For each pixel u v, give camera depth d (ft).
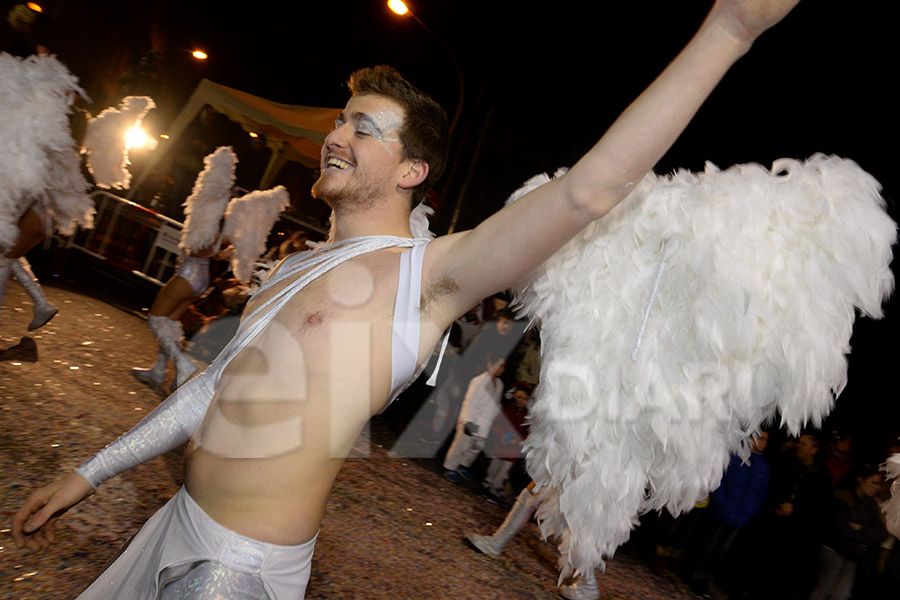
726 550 18.31
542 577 14.55
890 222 4.66
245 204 15.79
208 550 4.00
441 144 4.93
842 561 17.01
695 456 4.75
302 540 4.15
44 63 11.82
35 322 15.74
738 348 4.60
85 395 13.79
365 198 4.78
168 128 28.63
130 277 25.17
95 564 8.66
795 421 4.70
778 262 4.60
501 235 3.96
